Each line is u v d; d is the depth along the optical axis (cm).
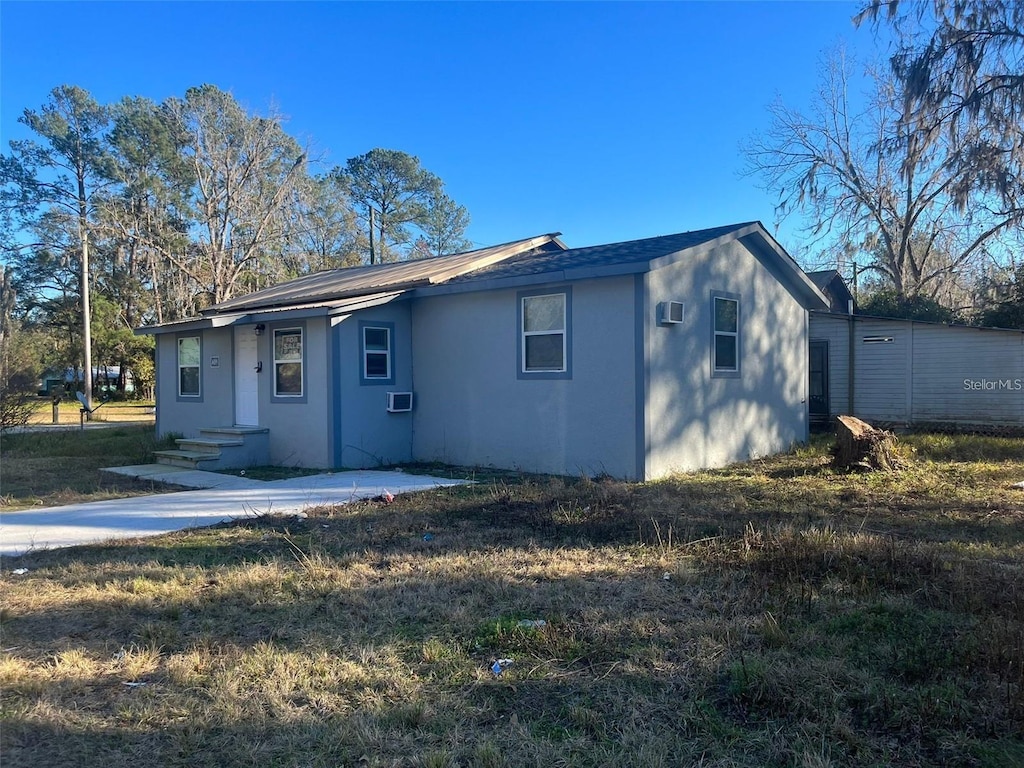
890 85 2394
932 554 522
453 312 1182
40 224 3884
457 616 435
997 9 1806
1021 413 1534
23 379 1568
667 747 282
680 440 1044
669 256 981
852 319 1741
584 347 1026
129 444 1532
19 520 755
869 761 271
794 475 1008
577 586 492
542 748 282
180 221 4316
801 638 384
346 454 1131
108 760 280
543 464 1072
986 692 318
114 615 451
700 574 513
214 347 1394
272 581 512
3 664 370
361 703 326
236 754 283
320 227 4228
